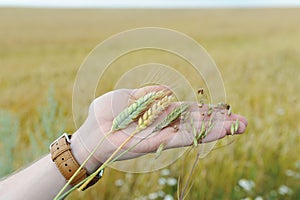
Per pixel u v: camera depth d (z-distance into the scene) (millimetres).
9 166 1091
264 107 2512
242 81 3281
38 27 6965
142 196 1289
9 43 5129
